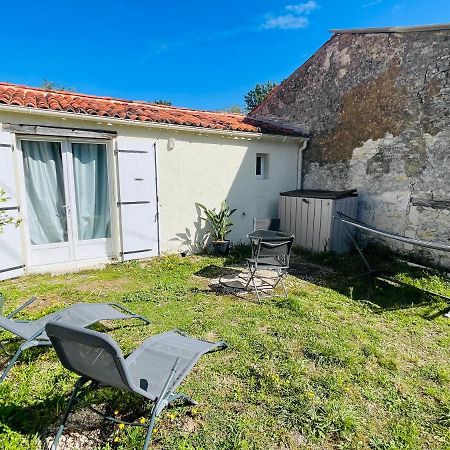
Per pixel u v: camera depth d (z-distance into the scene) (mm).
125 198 5711
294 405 2295
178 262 5961
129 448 1897
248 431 2059
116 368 1665
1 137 4555
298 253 6867
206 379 2568
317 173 7664
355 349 3086
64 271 5250
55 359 2766
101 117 5184
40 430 2008
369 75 6457
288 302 4105
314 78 7562
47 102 5035
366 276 5355
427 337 3412
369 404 2350
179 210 6387
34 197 5168
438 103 5492
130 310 3832
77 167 5457
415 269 5652
